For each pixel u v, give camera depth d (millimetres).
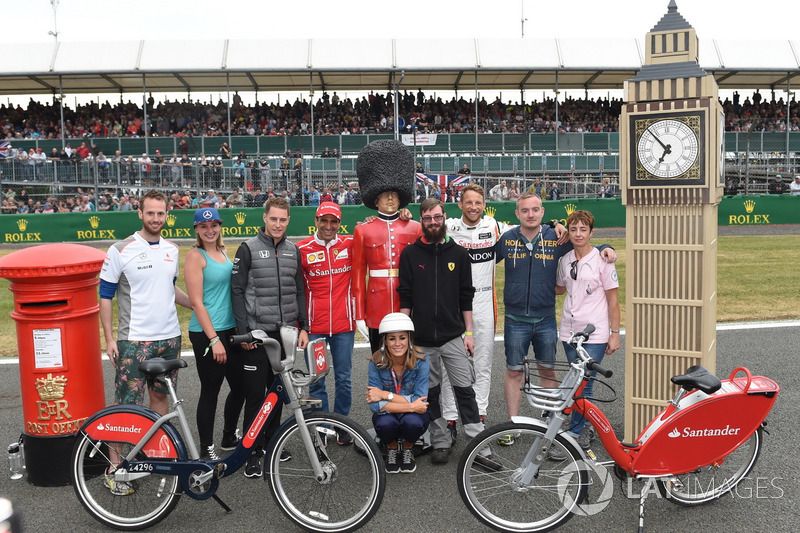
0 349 8359
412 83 26312
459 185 21547
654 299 4715
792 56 23781
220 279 4707
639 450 3773
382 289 4965
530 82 26547
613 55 23641
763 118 27109
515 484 3752
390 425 4391
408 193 5055
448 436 4781
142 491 4074
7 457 5008
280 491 3822
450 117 27953
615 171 23953
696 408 3729
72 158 20344
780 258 14328
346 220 18859
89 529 3908
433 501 4160
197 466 3852
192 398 6398
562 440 3680
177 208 19609
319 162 21203
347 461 4734
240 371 4871
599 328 4742
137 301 4453
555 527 3676
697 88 4508
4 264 4297
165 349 4547
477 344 5219
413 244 4805
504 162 22828
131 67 22312
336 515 3920
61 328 4395
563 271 4848
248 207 19438
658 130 4625
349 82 25812
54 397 4406
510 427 3707
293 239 19312
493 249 5148
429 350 4738
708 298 4602
